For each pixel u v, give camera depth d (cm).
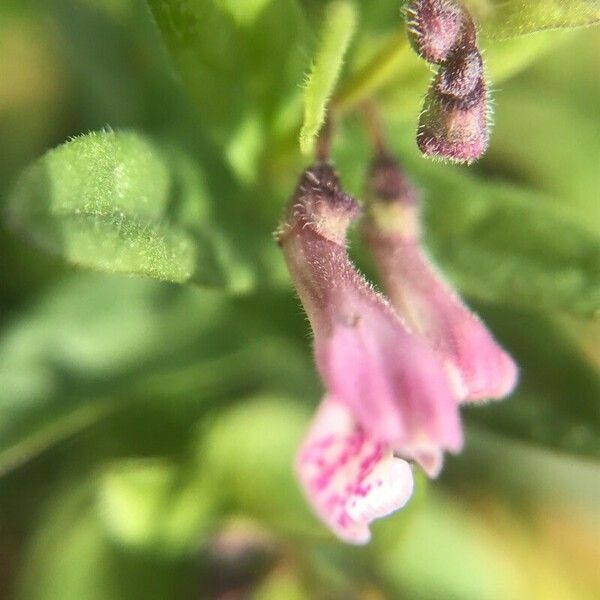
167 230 5
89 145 5
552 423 6
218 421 6
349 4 5
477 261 6
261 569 6
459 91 5
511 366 5
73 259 5
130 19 6
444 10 5
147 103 6
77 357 6
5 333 6
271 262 5
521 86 7
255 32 5
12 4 7
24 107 7
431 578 7
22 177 5
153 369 6
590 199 7
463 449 7
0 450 6
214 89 5
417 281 5
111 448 6
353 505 5
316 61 5
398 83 5
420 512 6
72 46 7
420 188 5
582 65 7
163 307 6
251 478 6
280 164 5
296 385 7
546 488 7
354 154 6
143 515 6
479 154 5
